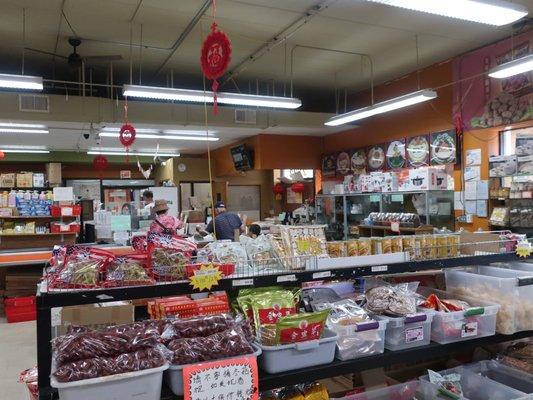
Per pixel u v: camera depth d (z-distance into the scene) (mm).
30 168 13094
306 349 1960
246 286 2021
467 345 2352
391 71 8234
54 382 1517
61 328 2229
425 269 2445
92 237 8422
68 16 5742
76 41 6551
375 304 2318
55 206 7297
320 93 9883
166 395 1725
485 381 2445
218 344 1788
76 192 13656
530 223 5645
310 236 2316
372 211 8172
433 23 6062
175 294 1900
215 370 1713
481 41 6688
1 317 6629
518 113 6215
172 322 1919
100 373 1568
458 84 7195
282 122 8773
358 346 2119
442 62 7559
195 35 6441
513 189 5754
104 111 7375
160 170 14055
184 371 1675
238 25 6102
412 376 2844
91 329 1900
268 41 6699
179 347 1757
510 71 5262
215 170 12438
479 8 3734
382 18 5910
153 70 8242
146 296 1855
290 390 2123
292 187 11562
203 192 12656
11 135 9125
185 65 7938
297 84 9180
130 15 5734
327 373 1999
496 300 2490
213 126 8391
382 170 8742
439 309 2371
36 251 6859
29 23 5949
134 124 7926
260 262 2189
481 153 6742
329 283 2777
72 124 7648
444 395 2305
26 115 6918
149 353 1684
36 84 5309
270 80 8875
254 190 12797
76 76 8414
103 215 7922
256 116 8586
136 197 14367
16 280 6695
